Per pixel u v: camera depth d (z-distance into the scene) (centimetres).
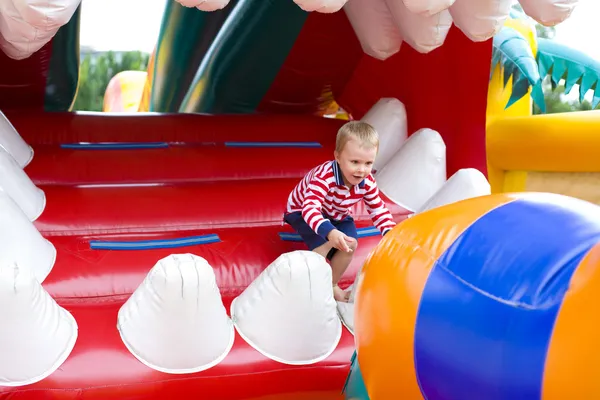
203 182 368
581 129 372
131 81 866
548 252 157
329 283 249
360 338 195
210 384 236
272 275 245
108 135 422
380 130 415
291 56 477
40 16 240
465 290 163
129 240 304
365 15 359
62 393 222
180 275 226
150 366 232
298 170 401
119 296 270
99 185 350
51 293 262
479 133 379
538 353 146
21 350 217
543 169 396
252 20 451
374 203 301
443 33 308
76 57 490
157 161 386
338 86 509
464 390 159
